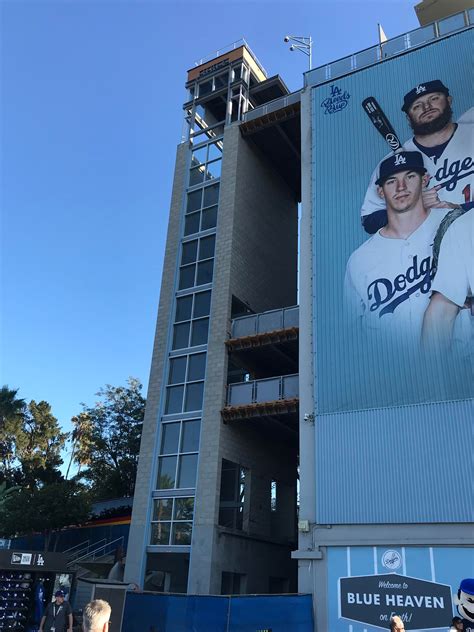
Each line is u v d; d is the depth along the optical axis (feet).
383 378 61.87
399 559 53.36
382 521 55.57
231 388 77.56
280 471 87.66
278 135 96.43
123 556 83.97
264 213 98.02
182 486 73.92
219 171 94.94
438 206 66.28
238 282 85.71
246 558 73.77
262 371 86.74
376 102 76.89
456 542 51.55
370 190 72.18
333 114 80.02
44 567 52.03
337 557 56.18
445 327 60.34
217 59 107.24
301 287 72.13
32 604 50.60
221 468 72.95
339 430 61.87
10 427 153.07
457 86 71.00
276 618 50.42
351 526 56.85
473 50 71.56
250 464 79.41
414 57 76.13
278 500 85.76
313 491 60.64
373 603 52.70
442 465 55.01
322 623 53.62
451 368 58.44
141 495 75.82
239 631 47.78
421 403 58.59
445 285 62.08
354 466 59.36
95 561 90.02
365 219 71.00
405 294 64.28
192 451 75.41
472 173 65.41
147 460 77.82
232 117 100.99
